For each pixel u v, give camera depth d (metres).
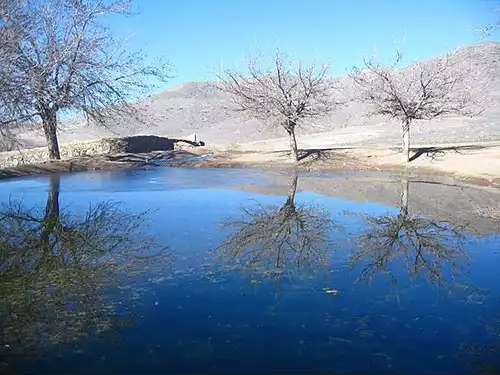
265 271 7.90
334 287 7.16
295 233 10.46
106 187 17.38
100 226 11.19
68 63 20.14
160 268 8.07
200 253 8.94
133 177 20.41
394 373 4.84
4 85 13.64
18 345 5.43
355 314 6.19
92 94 21.48
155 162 26.06
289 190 16.55
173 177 20.33
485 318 6.04
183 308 6.41
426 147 24.41
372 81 21.73
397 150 23.69
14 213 12.74
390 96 21.16
